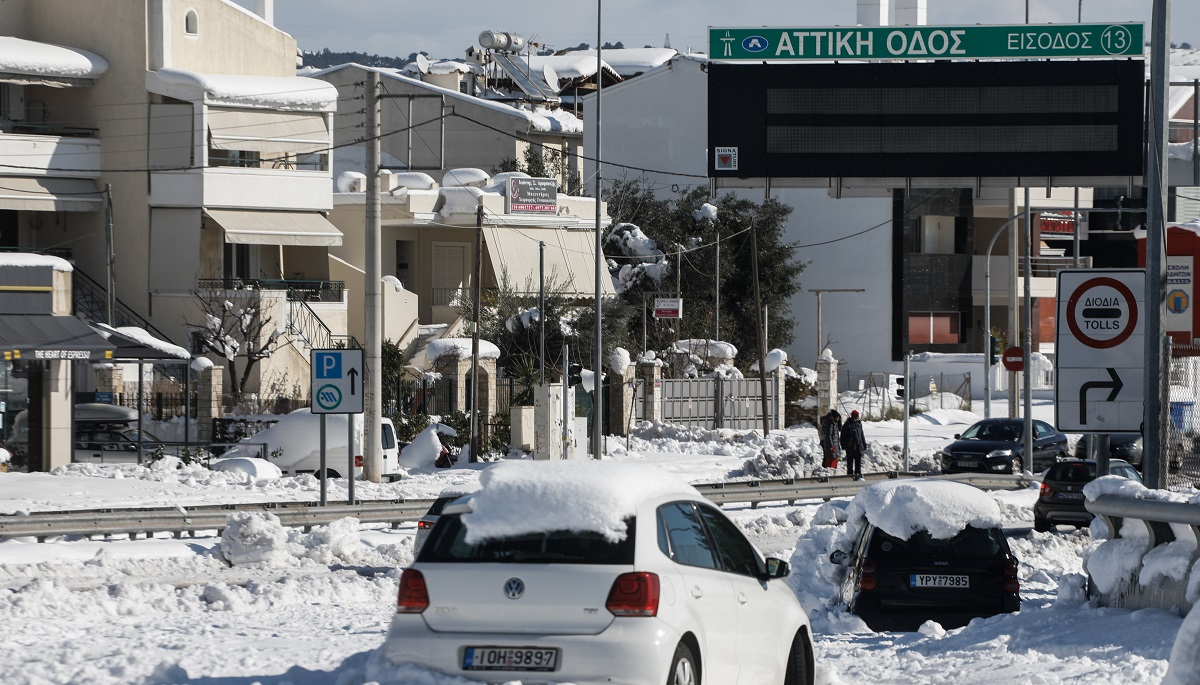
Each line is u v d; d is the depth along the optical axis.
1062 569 73.56
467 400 174.38
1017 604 51.44
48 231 184.75
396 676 27.27
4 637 45.22
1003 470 136.75
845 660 42.00
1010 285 165.50
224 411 161.38
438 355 174.88
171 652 40.34
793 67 116.56
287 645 42.88
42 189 176.38
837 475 136.88
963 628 47.84
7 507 93.88
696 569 29.42
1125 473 95.94
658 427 179.62
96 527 79.06
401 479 127.69
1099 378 58.34
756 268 198.75
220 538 77.19
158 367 168.75
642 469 30.52
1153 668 35.78
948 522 52.34
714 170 117.12
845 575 57.47
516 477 28.98
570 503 28.09
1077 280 58.44
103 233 182.75
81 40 184.12
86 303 180.12
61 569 66.88
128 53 182.12
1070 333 58.56
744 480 122.25
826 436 145.38
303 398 175.88
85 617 51.94
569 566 27.34
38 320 122.38
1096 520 58.22
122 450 138.00
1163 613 42.56
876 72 115.94
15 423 118.75
